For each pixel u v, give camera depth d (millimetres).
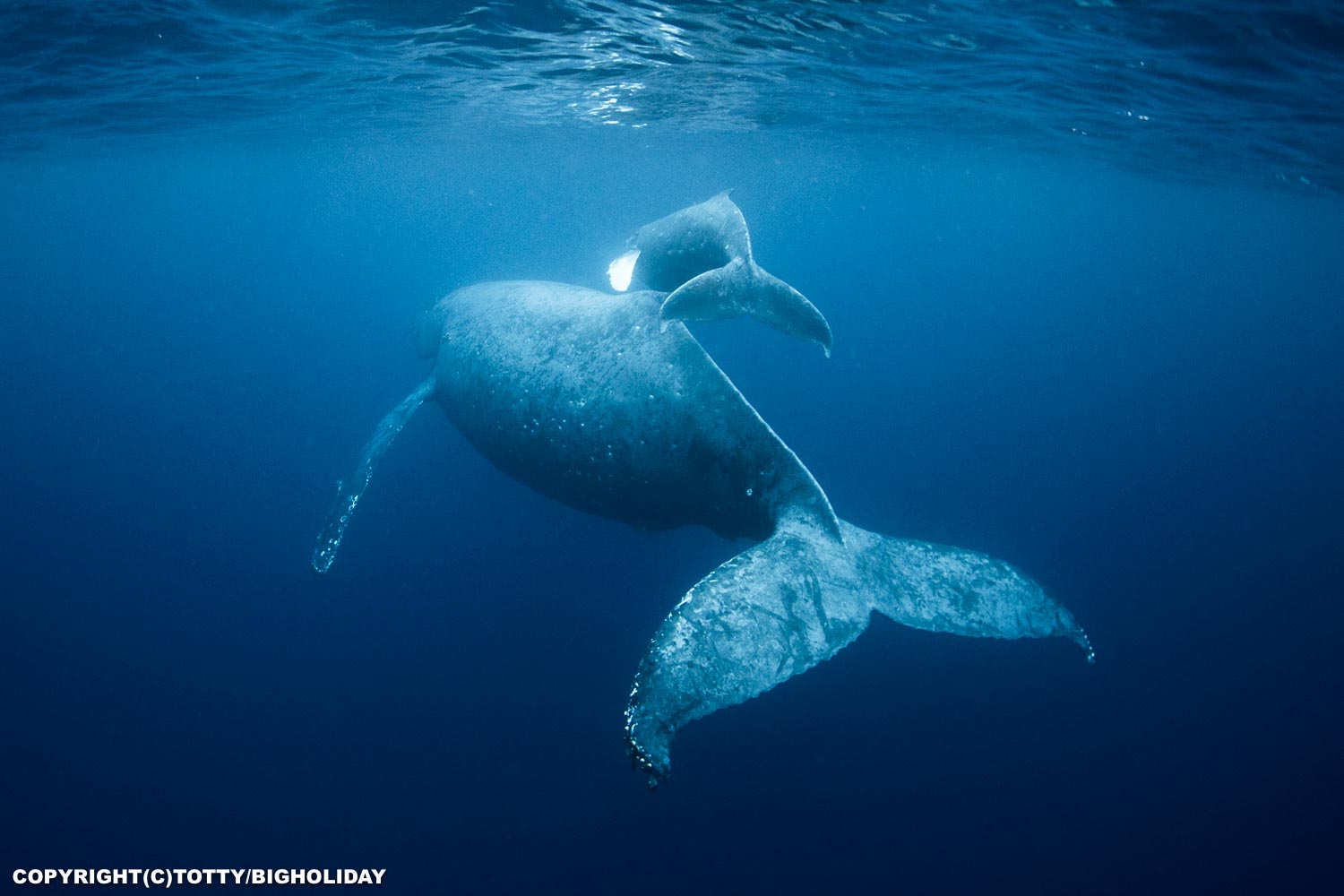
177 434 22609
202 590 14445
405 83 17141
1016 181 43281
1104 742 11594
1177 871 9695
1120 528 18203
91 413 24734
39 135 24594
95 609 13992
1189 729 12078
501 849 9641
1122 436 26234
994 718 11844
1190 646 14102
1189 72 11930
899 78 15266
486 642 12523
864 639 13109
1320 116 14055
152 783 10609
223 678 12305
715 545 13625
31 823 10062
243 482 18938
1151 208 50375
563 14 10984
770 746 10977
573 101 20406
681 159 43562
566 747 10836
